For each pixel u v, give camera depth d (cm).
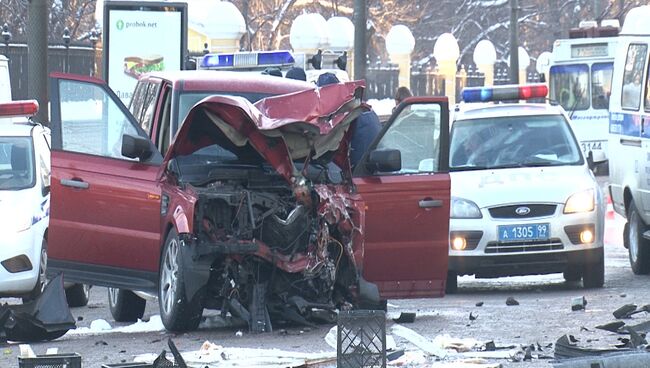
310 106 2211
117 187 2281
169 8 5288
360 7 6034
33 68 4019
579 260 2939
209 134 2253
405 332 1892
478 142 3153
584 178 3014
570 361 1534
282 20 11556
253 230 2162
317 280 2216
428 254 2350
